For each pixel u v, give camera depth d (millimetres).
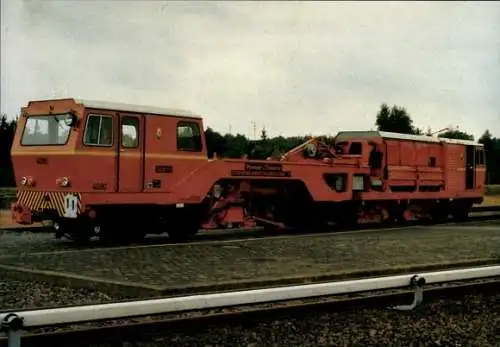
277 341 6410
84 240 15219
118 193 14805
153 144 15531
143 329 6332
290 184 19469
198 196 16406
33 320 5484
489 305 8328
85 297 8492
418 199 23625
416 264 11227
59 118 14562
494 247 14344
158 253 12859
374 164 22078
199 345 6188
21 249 14023
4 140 40656
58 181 14406
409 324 7223
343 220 21109
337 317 7352
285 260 11867
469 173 26719
